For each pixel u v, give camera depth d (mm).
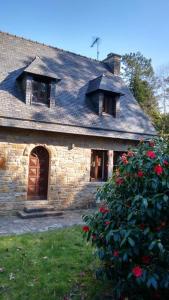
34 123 9719
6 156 9523
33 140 10102
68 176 10969
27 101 10219
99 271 3859
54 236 6723
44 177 10742
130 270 3354
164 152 3717
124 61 36594
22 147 9852
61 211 10289
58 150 10719
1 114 9117
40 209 9836
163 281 3086
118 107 12859
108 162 12062
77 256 5441
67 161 10938
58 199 10703
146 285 3164
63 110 11102
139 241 3250
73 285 4316
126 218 3604
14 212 9648
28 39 13406
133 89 31969
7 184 9531
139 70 35656
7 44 12273
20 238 6496
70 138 11008
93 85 12734
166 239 3293
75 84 12906
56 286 4230
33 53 12898
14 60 11703
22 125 9391
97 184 11734
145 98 31328
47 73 10594
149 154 3531
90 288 4207
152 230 3395
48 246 5980
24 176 9875
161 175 3449
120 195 3883
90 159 11609
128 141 12625
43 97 10852
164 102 34500
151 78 36000
